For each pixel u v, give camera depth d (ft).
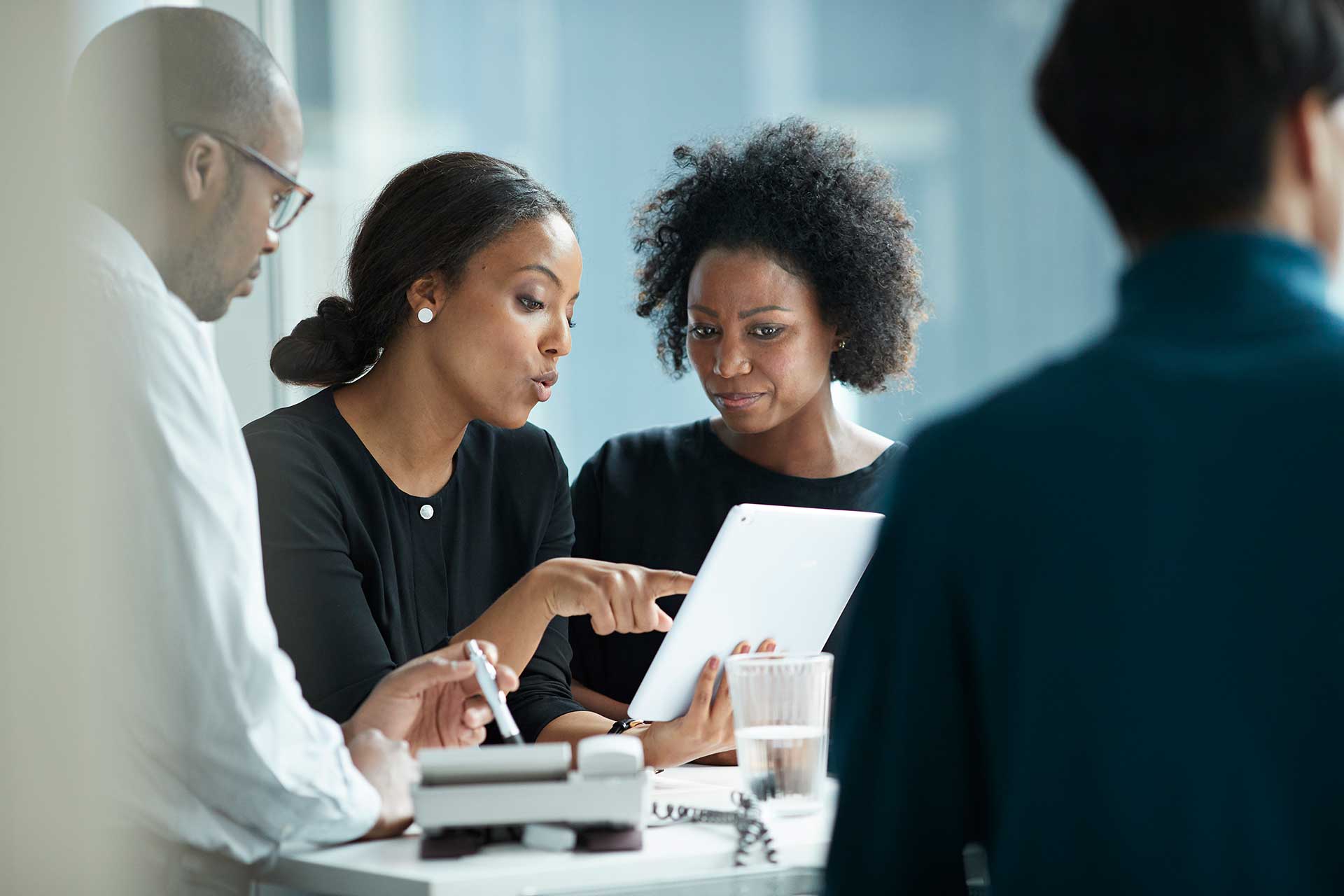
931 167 27.84
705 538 9.50
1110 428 3.63
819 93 27.89
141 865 5.22
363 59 24.75
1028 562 3.66
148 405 5.17
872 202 9.41
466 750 5.32
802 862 5.47
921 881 3.97
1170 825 3.46
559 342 8.16
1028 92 4.22
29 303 4.17
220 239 6.04
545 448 9.20
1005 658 3.74
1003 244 27.66
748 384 8.89
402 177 8.26
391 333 8.20
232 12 12.30
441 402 8.21
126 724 5.20
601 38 27.22
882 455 9.58
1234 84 3.73
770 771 6.10
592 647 9.48
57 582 4.20
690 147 9.95
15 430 4.15
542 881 5.07
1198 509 3.49
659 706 7.00
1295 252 3.76
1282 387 3.52
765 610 6.89
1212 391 3.57
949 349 27.53
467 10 26.50
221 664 5.26
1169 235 3.88
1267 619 3.43
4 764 4.15
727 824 5.88
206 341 5.60
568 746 5.35
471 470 8.72
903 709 3.92
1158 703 3.48
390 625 8.02
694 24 27.53
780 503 9.39
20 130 4.15
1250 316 3.67
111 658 4.54
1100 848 3.53
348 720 6.86
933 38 27.78
